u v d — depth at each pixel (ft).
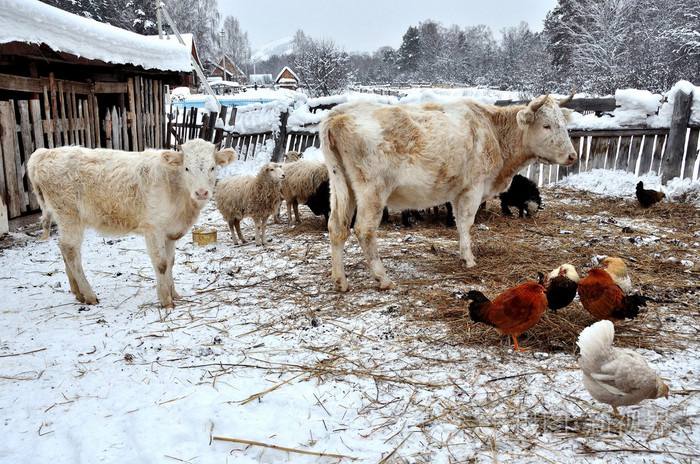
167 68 37.35
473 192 18.80
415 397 10.68
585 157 36.73
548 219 26.68
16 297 17.17
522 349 12.51
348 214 17.29
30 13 23.76
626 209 28.45
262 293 17.30
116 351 13.17
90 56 28.25
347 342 13.37
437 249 21.50
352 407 10.39
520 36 221.87
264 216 23.25
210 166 15.49
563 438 9.16
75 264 16.40
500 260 19.53
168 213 15.89
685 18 90.94
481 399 10.50
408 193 18.16
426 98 37.88
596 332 9.35
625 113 34.99
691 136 31.91
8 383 11.66
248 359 12.59
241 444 9.37
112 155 16.56
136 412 10.44
